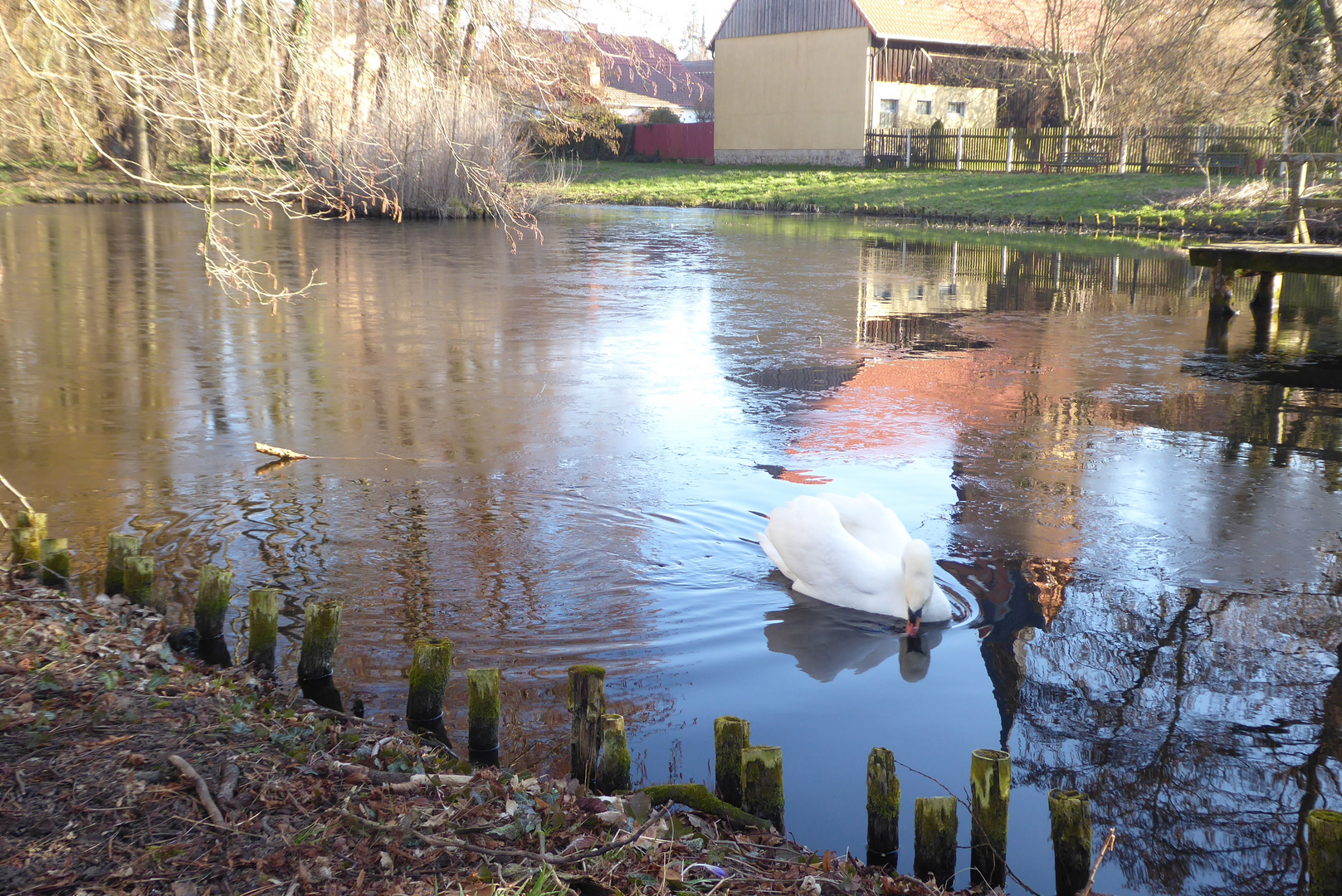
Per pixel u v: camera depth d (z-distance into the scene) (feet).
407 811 12.51
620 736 14.06
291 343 42.55
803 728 15.75
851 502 22.44
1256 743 15.37
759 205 122.62
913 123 149.79
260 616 17.28
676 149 172.24
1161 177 110.63
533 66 29.48
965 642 18.54
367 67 28.96
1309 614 19.58
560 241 85.35
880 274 67.72
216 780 12.77
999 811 12.55
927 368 40.27
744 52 157.79
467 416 32.12
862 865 12.69
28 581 19.42
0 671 15.20
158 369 37.60
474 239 84.94
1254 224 84.69
